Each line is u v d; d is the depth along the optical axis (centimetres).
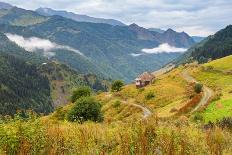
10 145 1148
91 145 1300
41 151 1194
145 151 1203
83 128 1633
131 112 13050
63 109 13212
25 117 1289
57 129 1457
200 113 6075
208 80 16512
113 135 1453
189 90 14212
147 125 1444
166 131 1416
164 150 1243
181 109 8225
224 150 1497
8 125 1213
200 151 1366
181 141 1341
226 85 13988
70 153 1238
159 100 14062
